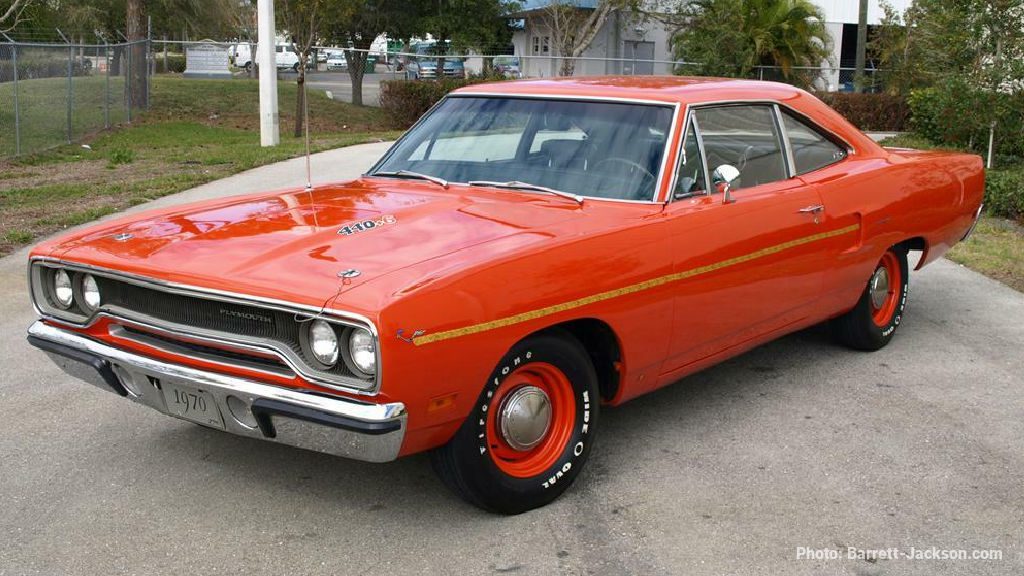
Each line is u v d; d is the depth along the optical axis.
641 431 4.87
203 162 15.61
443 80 26.98
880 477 4.34
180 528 3.80
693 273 4.43
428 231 3.96
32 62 19.31
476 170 4.87
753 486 4.23
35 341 4.18
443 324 3.38
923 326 6.91
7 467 4.33
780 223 4.94
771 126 5.23
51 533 3.74
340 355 3.36
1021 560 3.63
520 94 5.13
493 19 32.88
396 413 3.30
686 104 4.71
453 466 3.72
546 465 3.99
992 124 16.44
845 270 5.51
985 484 4.29
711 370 5.88
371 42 30.89
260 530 3.79
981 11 16.08
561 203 4.45
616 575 3.48
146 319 3.78
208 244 3.87
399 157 5.23
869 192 5.61
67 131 19.23
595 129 4.77
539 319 3.72
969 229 6.79
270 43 18.84
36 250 4.16
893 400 5.35
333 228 4.00
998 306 7.49
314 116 27.03
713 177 4.74
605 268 4.00
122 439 4.68
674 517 3.94
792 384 5.61
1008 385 5.63
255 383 3.51
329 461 4.45
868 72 31.28
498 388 3.76
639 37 35.28
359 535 3.76
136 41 24.73
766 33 29.00
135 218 4.45
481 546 3.68
